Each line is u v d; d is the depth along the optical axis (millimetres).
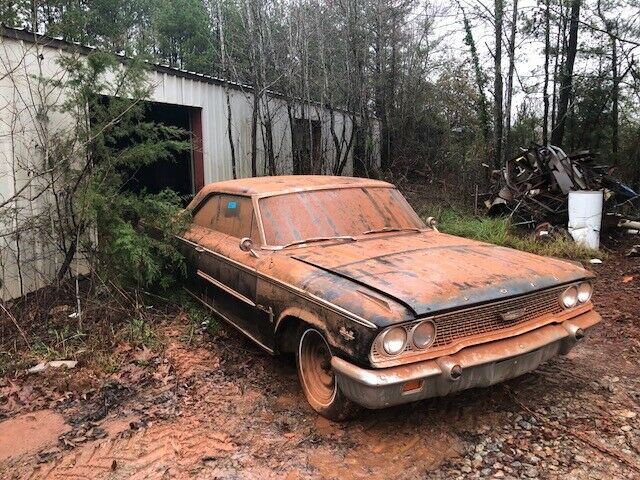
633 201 11195
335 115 14133
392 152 14766
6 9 5750
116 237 5480
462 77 15773
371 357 2906
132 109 5863
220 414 3645
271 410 3684
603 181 10375
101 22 10883
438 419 3488
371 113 14367
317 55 12492
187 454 3166
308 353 3660
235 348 4789
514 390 3871
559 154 10156
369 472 2947
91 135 5625
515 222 10305
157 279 6070
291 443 3258
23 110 6047
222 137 10727
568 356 4512
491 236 9219
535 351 3336
